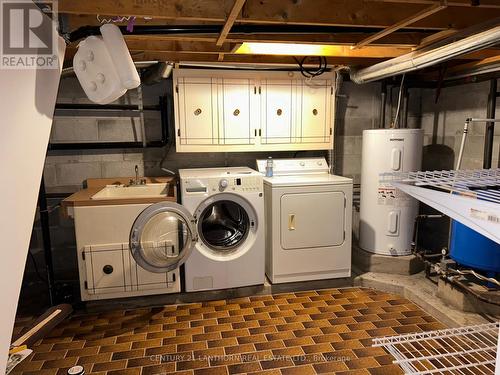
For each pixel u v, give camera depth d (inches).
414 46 102.7
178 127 128.7
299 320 107.4
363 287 129.5
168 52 110.3
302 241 124.6
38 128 45.5
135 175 140.5
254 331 101.8
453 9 85.6
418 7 82.0
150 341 97.6
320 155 155.6
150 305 117.5
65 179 136.0
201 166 146.4
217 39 89.0
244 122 133.6
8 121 37.2
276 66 128.0
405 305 115.6
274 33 88.6
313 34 94.2
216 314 111.9
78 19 81.2
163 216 107.3
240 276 122.3
